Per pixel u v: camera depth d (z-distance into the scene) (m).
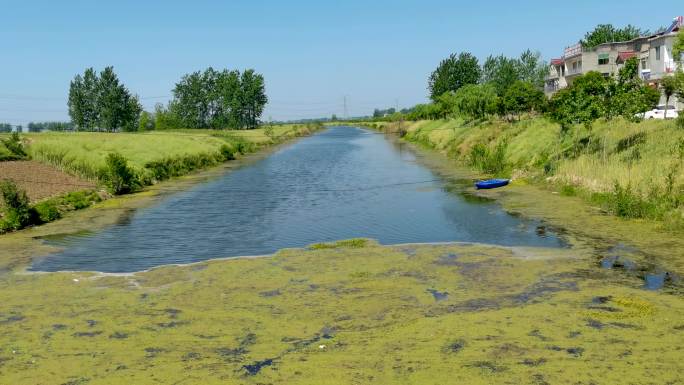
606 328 11.46
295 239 21.86
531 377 9.50
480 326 11.81
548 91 90.44
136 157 44.56
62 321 13.04
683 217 20.09
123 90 99.75
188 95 129.38
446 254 18.14
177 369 10.36
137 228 24.77
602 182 26.66
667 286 14.19
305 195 33.88
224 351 11.09
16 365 10.73
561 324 11.74
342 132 148.38
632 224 21.25
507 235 20.75
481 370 9.83
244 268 17.23
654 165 25.62
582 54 78.12
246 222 25.67
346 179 41.47
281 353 10.90
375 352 10.76
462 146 52.62
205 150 58.03
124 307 13.90
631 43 77.00
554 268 16.08
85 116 99.00
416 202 29.66
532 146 39.56
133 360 10.81
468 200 29.27
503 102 58.31
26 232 24.38
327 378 9.78
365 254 18.48
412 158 57.44
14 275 17.50
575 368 9.75
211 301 14.14
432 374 9.77
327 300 13.91
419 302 13.52
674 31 52.91
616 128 33.38
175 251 20.33
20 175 35.88
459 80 106.38
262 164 56.44
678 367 9.67
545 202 26.86
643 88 32.25
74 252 20.50
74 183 35.25
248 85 131.75
